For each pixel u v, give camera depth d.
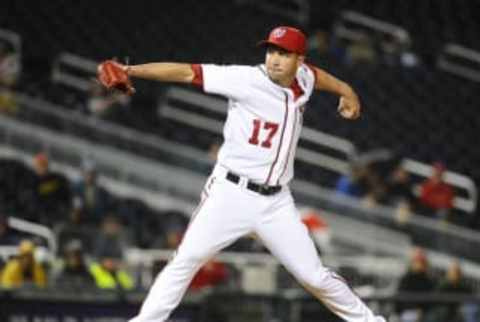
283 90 23.17
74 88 68.25
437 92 75.75
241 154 23.33
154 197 60.75
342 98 24.58
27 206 53.91
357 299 24.22
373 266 53.19
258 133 23.20
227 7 82.00
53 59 70.81
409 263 51.78
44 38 73.44
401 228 58.66
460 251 58.94
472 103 75.50
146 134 65.81
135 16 78.81
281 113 23.17
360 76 75.00
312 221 55.22
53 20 75.75
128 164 61.19
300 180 64.62
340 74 74.69
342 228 59.31
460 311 46.19
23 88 66.25
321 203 60.19
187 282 23.72
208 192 23.67
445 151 70.62
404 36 79.62
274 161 23.33
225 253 51.47
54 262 48.41
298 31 23.03
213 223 23.48
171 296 23.58
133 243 53.94
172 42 77.12
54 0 77.69
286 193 23.80
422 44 80.94
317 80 24.09
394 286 51.44
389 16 82.56
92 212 53.38
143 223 56.12
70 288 41.03
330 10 81.25
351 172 62.69
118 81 21.98
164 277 23.64
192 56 75.94
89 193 54.66
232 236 23.62
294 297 44.06
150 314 23.53
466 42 81.62
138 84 69.75
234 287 48.66
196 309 42.41
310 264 23.67
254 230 23.64
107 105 65.38
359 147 68.88
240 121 23.28
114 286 42.97
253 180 23.34
